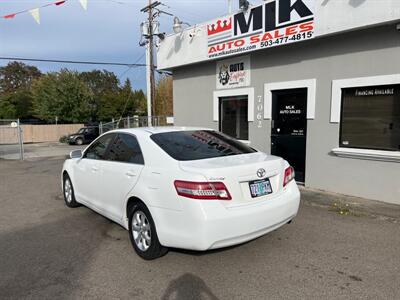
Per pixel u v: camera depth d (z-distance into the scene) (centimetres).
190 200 318
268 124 788
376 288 310
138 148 411
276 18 706
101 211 481
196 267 358
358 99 627
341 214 530
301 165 735
